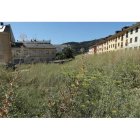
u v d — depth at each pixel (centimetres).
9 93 386
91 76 505
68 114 351
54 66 754
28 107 408
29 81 573
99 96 404
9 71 569
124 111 351
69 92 399
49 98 407
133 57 774
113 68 652
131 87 507
